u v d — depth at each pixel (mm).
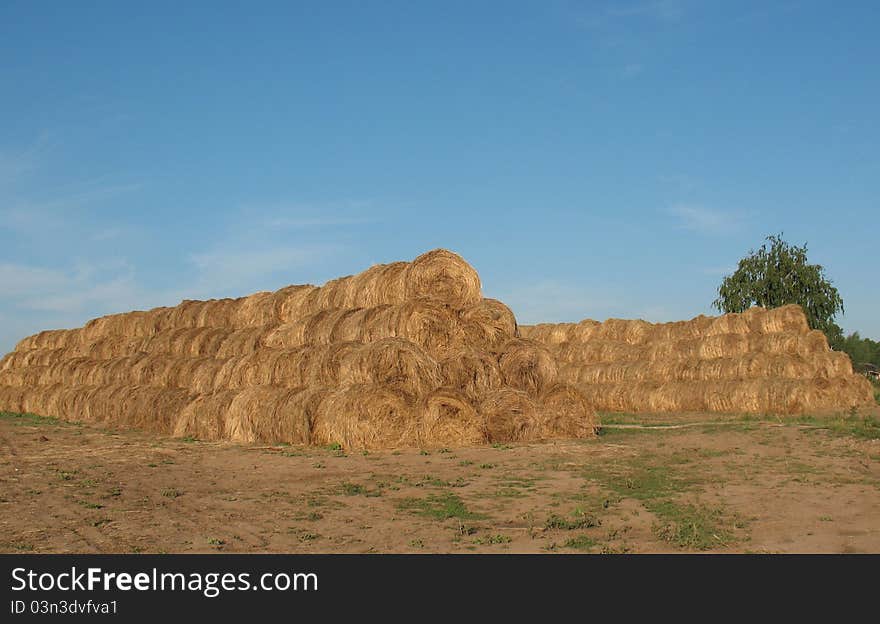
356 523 12266
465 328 24391
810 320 60688
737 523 11781
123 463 19734
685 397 36969
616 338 44844
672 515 12445
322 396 23062
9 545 10992
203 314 35156
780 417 30859
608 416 35281
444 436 21250
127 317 39969
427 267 24969
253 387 25922
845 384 34094
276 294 31578
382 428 21219
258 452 21844
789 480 15211
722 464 17578
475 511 13117
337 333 25719
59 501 14180
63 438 27359
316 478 16750
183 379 31406
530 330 48594
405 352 21953
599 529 11672
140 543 11102
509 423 22234
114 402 34031
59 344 46000
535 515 12711
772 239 63781
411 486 15453
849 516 12055
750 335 37500
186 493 15047
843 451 18500
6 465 19266
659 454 19391
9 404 43438
